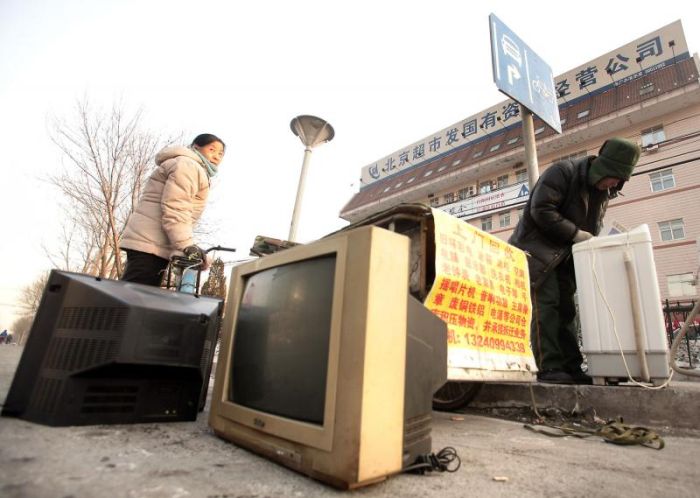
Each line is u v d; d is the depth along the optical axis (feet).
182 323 5.05
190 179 7.75
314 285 3.80
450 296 5.57
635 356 7.30
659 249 56.59
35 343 4.72
